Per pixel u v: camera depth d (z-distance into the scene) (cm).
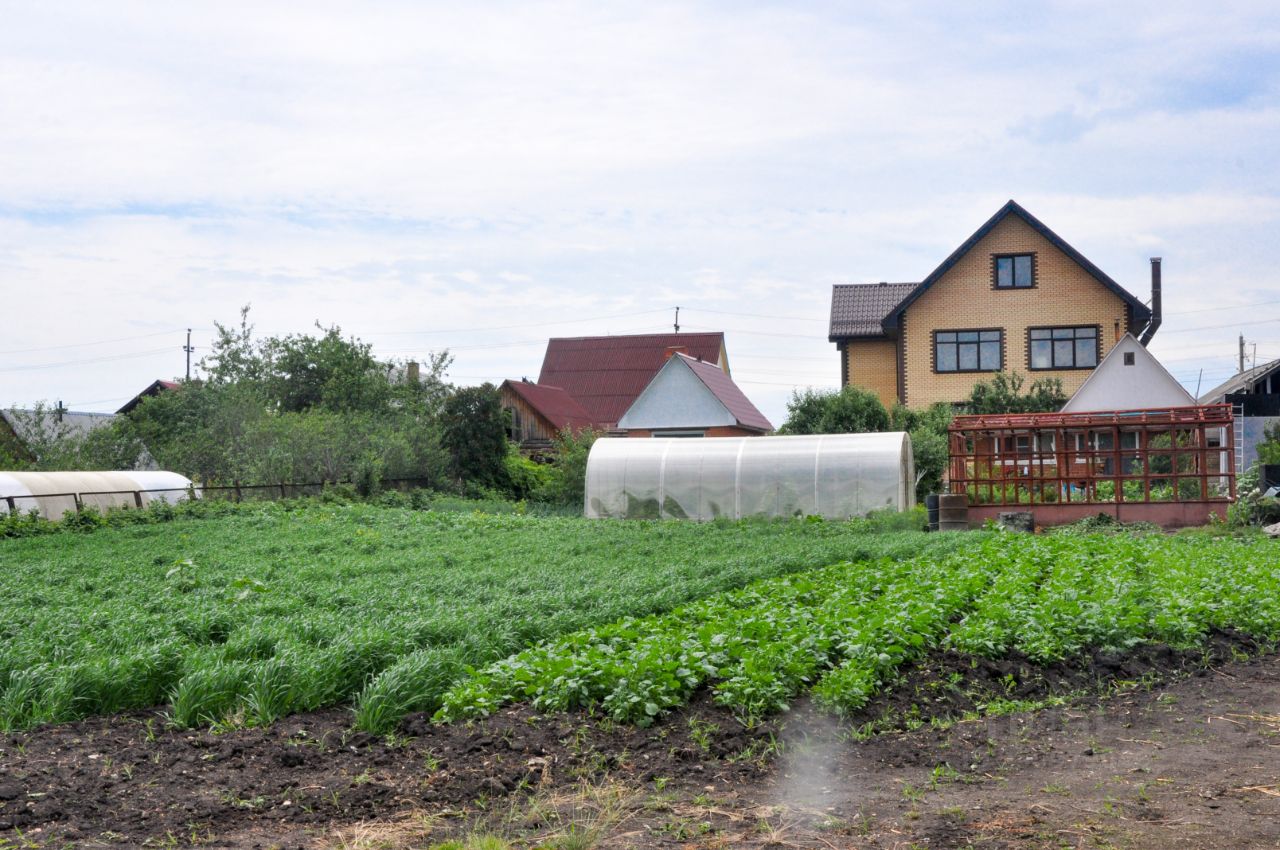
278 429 3778
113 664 939
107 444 4122
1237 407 4372
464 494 4122
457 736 826
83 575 1722
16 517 2522
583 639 1059
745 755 796
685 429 5200
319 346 4869
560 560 1939
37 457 4144
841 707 888
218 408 4272
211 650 1010
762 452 3388
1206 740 848
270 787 720
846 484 3262
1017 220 4469
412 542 2333
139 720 898
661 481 3416
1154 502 2908
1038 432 3084
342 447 3803
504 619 1202
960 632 1138
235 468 3731
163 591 1495
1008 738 856
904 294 5019
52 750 799
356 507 3073
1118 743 841
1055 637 1145
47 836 633
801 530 2627
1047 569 1722
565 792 721
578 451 4247
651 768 767
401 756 786
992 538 2258
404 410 4572
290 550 2141
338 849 619
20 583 1605
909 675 1027
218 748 804
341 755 789
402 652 1020
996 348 4491
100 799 693
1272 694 995
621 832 645
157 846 622
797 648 977
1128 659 1117
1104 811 677
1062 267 4444
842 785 736
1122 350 3797
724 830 648
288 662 938
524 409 5644
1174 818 663
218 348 4897
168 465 3972
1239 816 665
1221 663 1128
